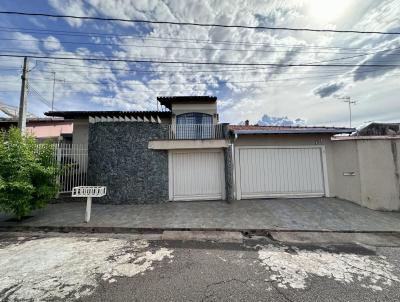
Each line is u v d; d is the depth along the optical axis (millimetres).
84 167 8234
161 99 11469
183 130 9430
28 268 3305
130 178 7723
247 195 8258
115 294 2658
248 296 2643
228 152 8016
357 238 4742
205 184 8305
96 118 8141
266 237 4875
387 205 6758
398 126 14305
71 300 2525
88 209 5695
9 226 5348
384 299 2592
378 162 7031
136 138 7871
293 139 8516
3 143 5469
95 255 3816
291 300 2566
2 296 2586
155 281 2971
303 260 3664
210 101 11789
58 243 4410
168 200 8102
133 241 4566
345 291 2754
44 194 5715
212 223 5590
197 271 3262
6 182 5125
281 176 8375
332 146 8484
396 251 4066
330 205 7203
